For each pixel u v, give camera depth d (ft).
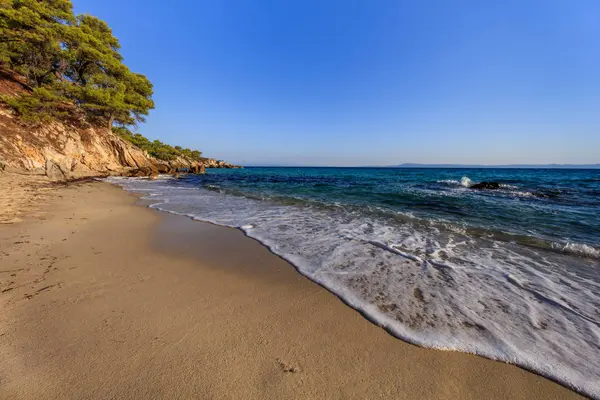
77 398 5.16
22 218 20.38
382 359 6.49
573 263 13.25
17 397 5.11
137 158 104.47
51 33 81.71
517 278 11.44
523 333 7.61
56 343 6.66
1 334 6.95
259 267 12.51
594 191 45.75
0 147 58.80
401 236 18.19
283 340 7.12
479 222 22.30
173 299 9.23
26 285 9.86
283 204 32.78
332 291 10.11
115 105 89.51
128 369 5.91
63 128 78.59
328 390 5.55
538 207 29.63
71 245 14.76
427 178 96.02
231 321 7.95
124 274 11.29
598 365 6.35
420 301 9.43
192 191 48.42
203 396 5.32
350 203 33.24
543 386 5.75
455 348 6.91
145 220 22.30
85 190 41.06
